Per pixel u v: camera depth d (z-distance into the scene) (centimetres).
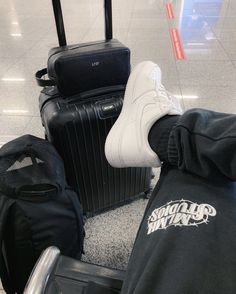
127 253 102
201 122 42
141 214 116
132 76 80
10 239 72
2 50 248
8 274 76
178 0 381
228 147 35
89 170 92
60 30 82
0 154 72
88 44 84
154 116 56
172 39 263
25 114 168
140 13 333
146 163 58
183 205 38
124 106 79
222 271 29
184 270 30
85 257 101
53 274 50
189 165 41
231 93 185
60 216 74
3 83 200
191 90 188
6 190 67
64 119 77
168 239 34
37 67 218
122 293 34
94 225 111
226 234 33
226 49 246
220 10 346
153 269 32
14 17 329
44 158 71
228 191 38
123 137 65
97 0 381
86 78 78
